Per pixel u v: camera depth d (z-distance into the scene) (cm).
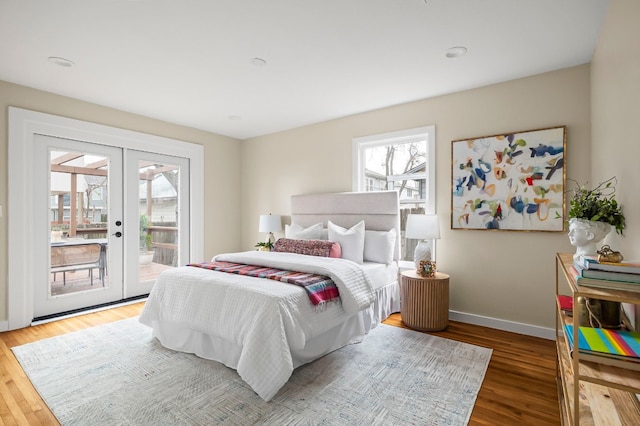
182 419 171
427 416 175
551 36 227
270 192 493
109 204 381
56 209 341
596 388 142
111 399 190
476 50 247
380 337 285
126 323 319
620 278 117
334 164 421
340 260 290
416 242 383
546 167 280
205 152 477
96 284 372
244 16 203
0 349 260
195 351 246
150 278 420
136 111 389
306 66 273
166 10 196
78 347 263
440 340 278
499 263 307
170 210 441
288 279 235
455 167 327
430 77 295
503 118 304
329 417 174
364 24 213
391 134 371
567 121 274
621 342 124
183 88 320
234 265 297
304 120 427
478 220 314
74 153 353
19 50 244
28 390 200
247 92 330
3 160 300
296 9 196
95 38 228
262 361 190
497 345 267
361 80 301
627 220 162
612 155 191
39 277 330
